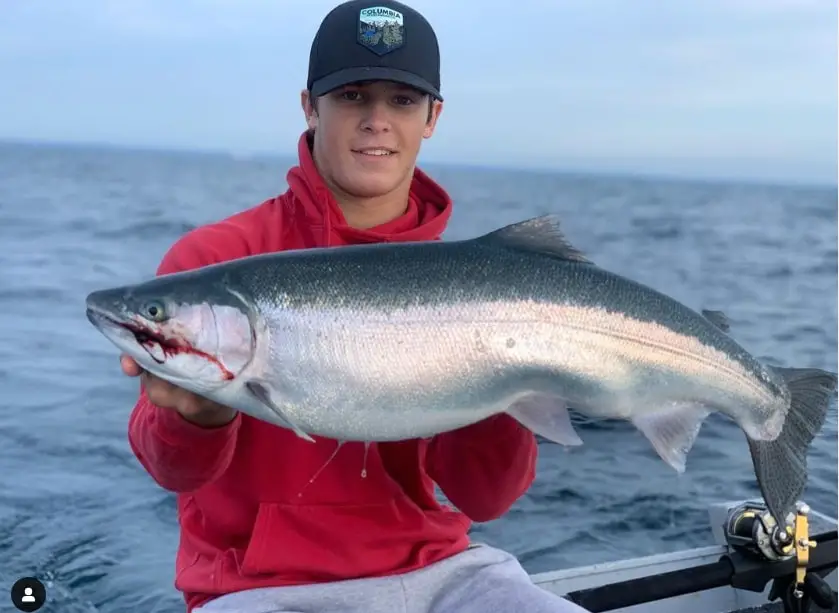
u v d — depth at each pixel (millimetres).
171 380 2494
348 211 3244
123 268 17797
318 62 3098
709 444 7035
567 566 4867
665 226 45281
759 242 36125
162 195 48375
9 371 8789
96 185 56531
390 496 2951
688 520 5504
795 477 2898
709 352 2781
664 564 4059
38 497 5574
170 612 4227
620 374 2672
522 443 2943
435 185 3369
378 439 2609
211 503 2893
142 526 5199
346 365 2520
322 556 2840
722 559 3818
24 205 35250
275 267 2578
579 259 2715
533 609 2764
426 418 2584
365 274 2561
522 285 2613
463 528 3174
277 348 2514
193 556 2932
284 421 2557
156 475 2672
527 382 2621
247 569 2779
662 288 20281
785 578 3797
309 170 3100
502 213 48594
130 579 4559
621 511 5637
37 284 15000
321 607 2777
